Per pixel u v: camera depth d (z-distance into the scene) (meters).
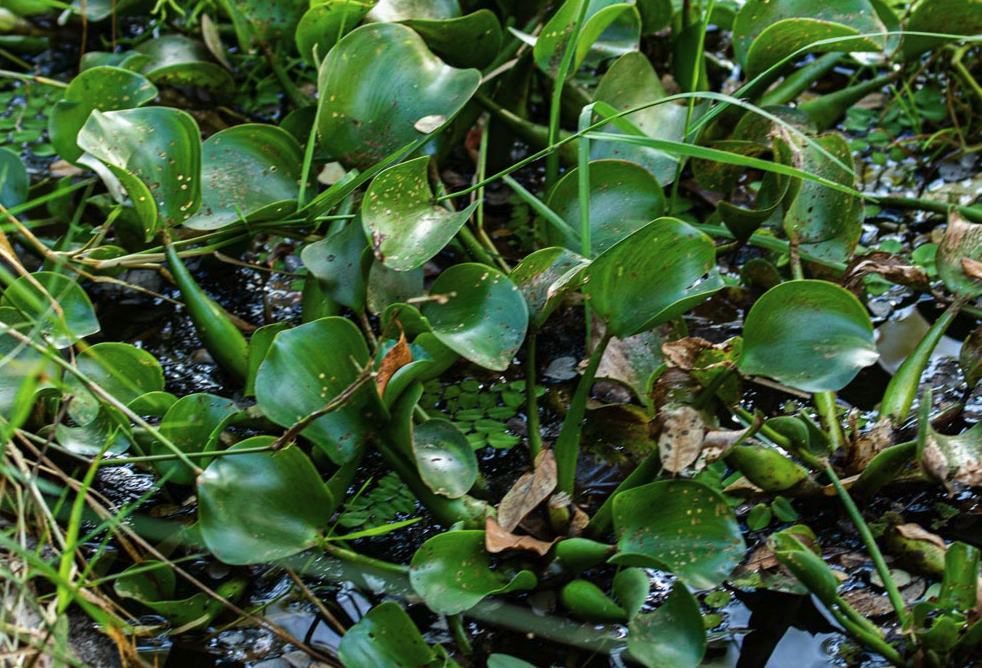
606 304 1.54
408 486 1.58
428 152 1.83
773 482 1.59
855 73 2.05
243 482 1.52
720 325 1.79
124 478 1.65
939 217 1.89
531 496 1.55
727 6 2.01
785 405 1.71
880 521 1.61
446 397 1.72
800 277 1.70
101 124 1.62
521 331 1.56
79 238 1.85
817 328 1.53
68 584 1.42
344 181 1.66
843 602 1.51
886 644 1.50
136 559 1.53
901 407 1.64
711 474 1.64
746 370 1.53
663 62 2.06
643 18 1.91
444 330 1.57
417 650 1.48
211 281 1.84
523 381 1.73
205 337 1.68
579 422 1.56
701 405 1.54
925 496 1.63
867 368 1.75
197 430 1.59
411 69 1.68
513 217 1.89
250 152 1.70
